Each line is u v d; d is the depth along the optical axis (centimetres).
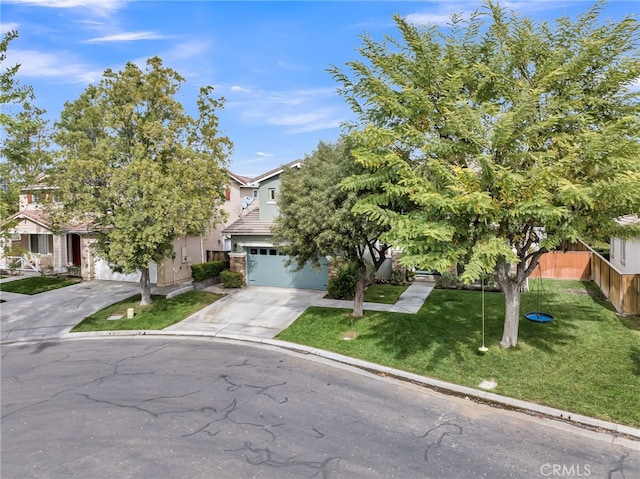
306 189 1295
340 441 729
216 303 1775
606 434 752
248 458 676
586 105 980
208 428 776
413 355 1119
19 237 2714
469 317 1396
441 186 948
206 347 1282
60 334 1455
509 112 884
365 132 968
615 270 1430
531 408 845
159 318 1589
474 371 1009
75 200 1553
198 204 1627
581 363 1002
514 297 1105
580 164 872
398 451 696
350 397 912
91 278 2344
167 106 1834
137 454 692
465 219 905
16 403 904
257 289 2011
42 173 2194
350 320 1430
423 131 1015
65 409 867
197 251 2383
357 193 1198
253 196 3206
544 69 973
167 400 902
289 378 1023
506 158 913
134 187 1507
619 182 758
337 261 1355
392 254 1994
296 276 2008
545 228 1001
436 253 863
